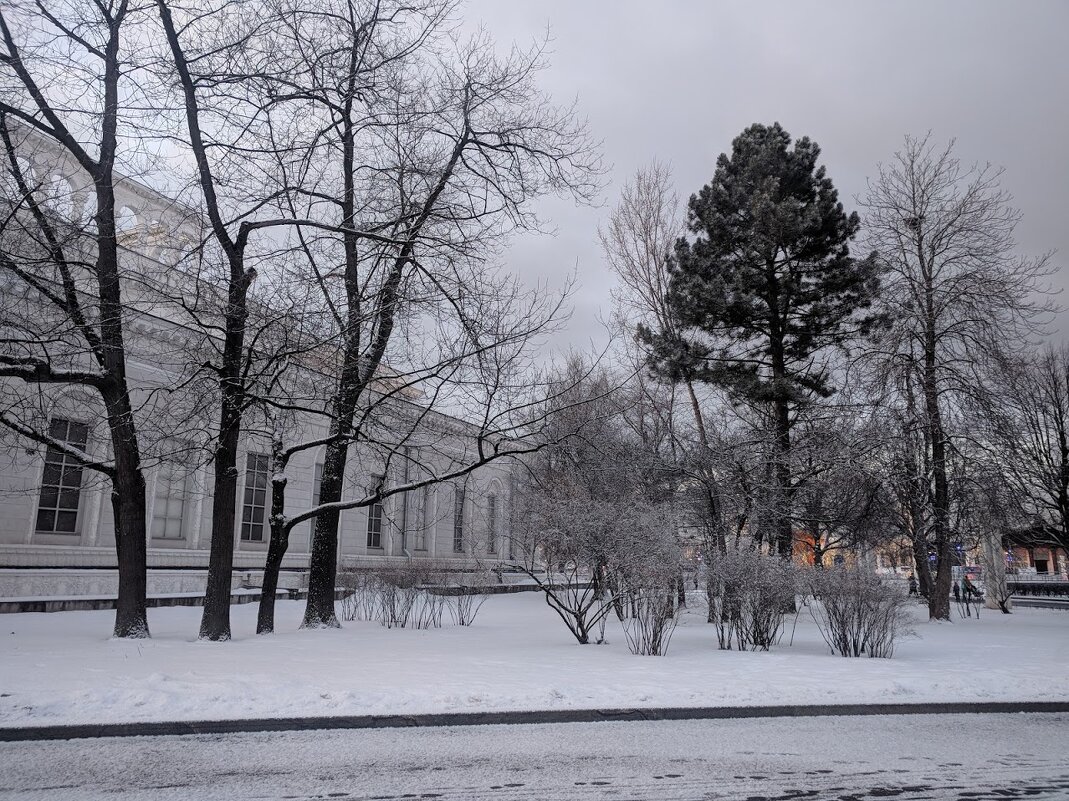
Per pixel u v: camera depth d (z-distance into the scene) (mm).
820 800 5398
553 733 7395
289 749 6555
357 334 13867
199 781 5574
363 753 6477
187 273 13625
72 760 6039
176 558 25422
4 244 12516
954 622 23250
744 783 5809
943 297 23297
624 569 13609
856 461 21922
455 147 16312
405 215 14445
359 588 20531
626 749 6828
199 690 7938
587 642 14352
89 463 13500
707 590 14539
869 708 8734
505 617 20891
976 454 23344
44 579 20109
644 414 23906
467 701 8094
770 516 21156
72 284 13102
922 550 25406
